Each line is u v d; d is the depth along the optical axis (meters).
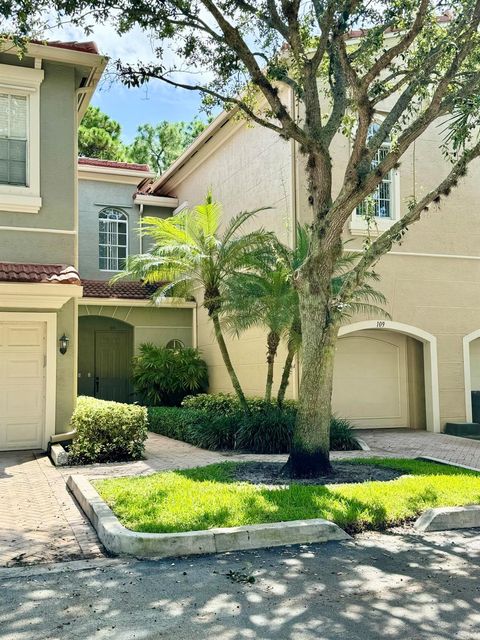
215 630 4.07
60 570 5.23
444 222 15.56
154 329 19.70
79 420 10.50
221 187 18.47
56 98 12.00
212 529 5.87
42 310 11.68
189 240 13.09
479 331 15.71
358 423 15.48
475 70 9.83
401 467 9.23
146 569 5.23
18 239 11.53
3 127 11.61
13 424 11.62
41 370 11.81
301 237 12.50
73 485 8.10
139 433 10.75
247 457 10.84
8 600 4.58
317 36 10.31
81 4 8.48
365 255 8.51
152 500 6.94
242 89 10.59
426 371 15.32
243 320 12.26
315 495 7.10
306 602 4.53
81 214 21.09
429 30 9.88
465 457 11.05
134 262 13.05
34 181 11.66
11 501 7.71
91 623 4.18
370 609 4.41
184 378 18.11
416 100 14.57
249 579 4.98
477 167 16.03
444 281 15.45
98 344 20.08
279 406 12.68
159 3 8.73
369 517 6.50
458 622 4.20
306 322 8.65
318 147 8.55
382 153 15.12
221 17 8.27
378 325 14.71
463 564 5.39
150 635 4.00
